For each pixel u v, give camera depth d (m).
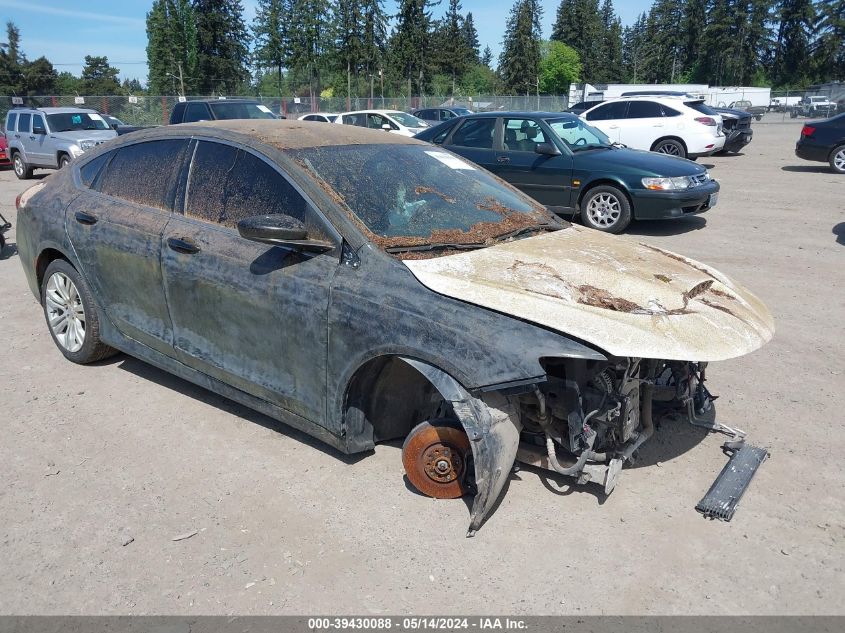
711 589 2.76
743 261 8.08
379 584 2.78
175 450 3.79
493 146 10.49
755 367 4.98
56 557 2.93
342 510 3.25
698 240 9.30
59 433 3.96
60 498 3.34
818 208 11.49
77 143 17.41
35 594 2.71
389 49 66.12
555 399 3.17
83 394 4.46
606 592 2.74
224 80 63.31
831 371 4.90
